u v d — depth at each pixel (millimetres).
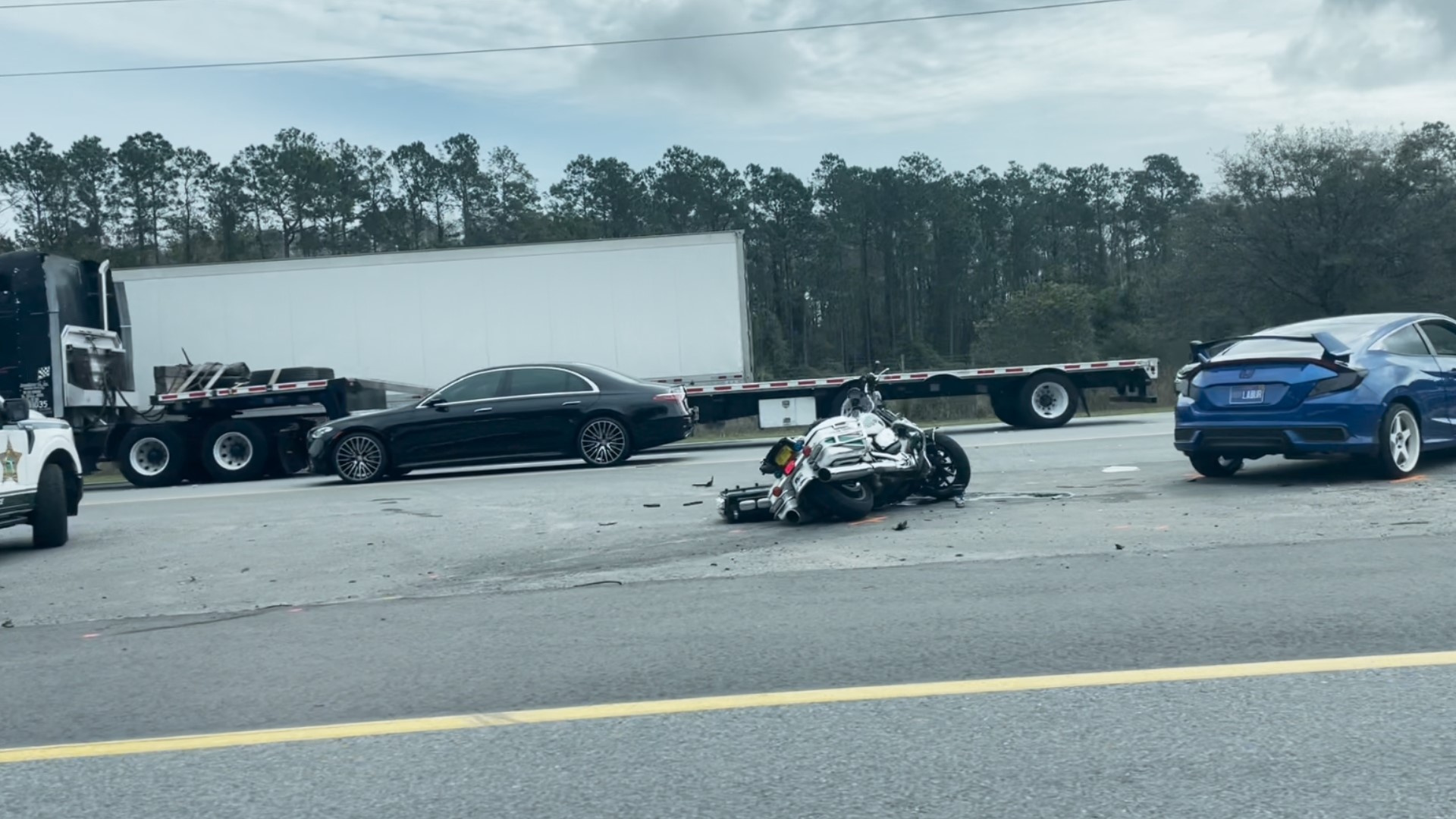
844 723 4562
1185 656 5285
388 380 21875
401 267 21875
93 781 4238
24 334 18172
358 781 4137
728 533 9672
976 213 95625
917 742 4312
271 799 4000
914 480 10602
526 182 84062
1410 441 10766
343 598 7656
